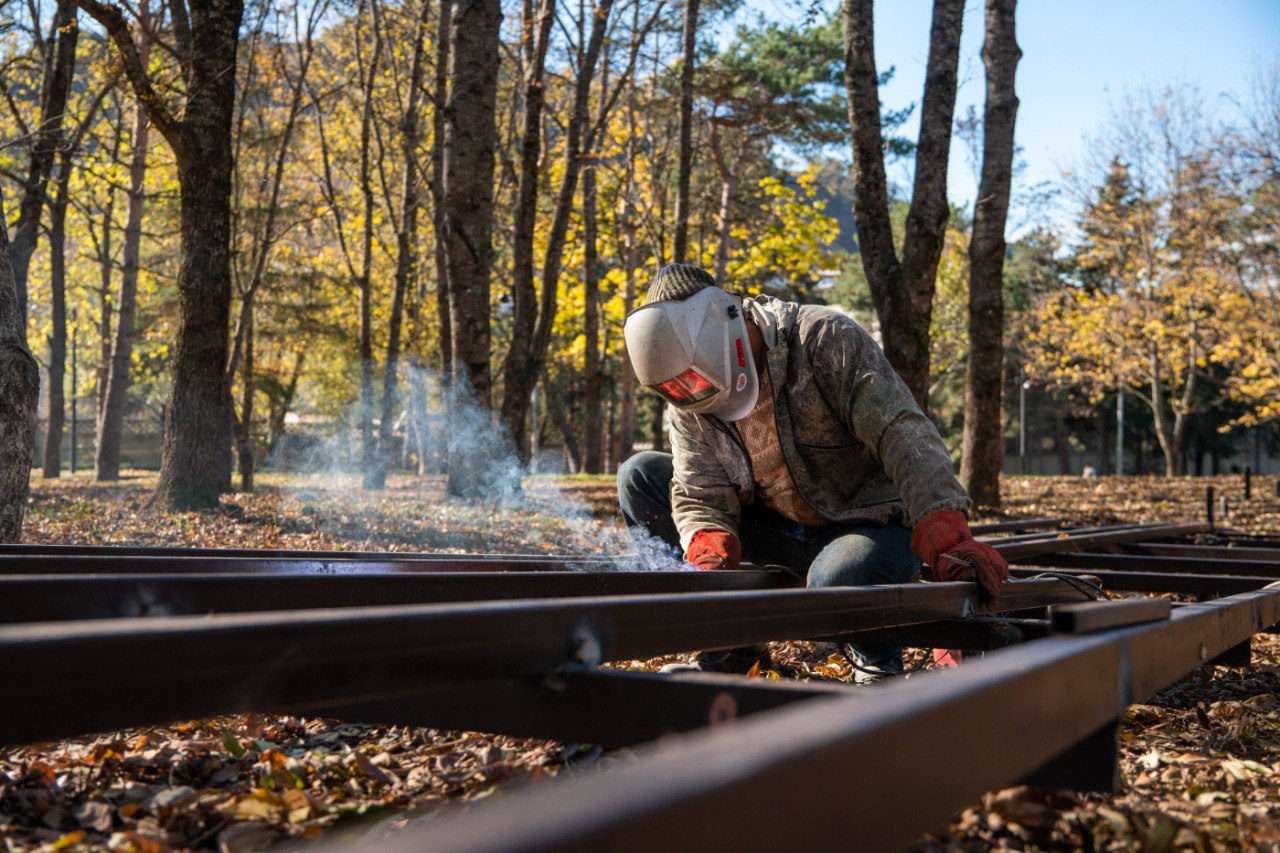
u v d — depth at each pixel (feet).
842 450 12.53
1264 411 139.23
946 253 158.20
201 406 44.42
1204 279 129.08
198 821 7.20
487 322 53.11
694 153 100.89
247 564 10.55
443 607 5.79
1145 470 238.48
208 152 44.37
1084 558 19.98
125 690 4.68
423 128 101.04
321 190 93.25
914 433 11.46
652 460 14.33
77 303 135.54
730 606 7.56
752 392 12.05
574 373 176.96
